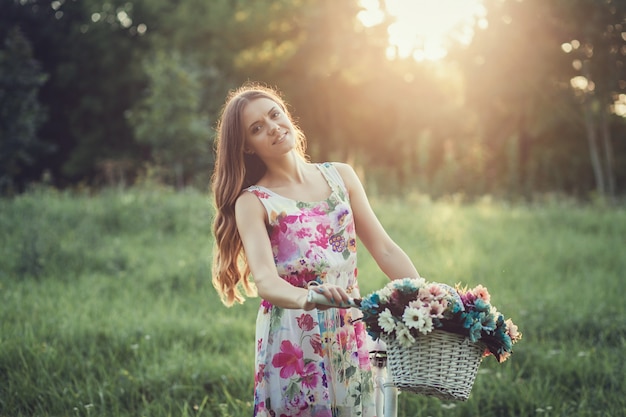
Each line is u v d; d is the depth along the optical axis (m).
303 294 2.82
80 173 34.69
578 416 4.58
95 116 35.28
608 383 5.23
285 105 3.34
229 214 3.21
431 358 2.65
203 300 7.92
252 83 3.36
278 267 3.09
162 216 12.59
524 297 7.79
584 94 24.91
